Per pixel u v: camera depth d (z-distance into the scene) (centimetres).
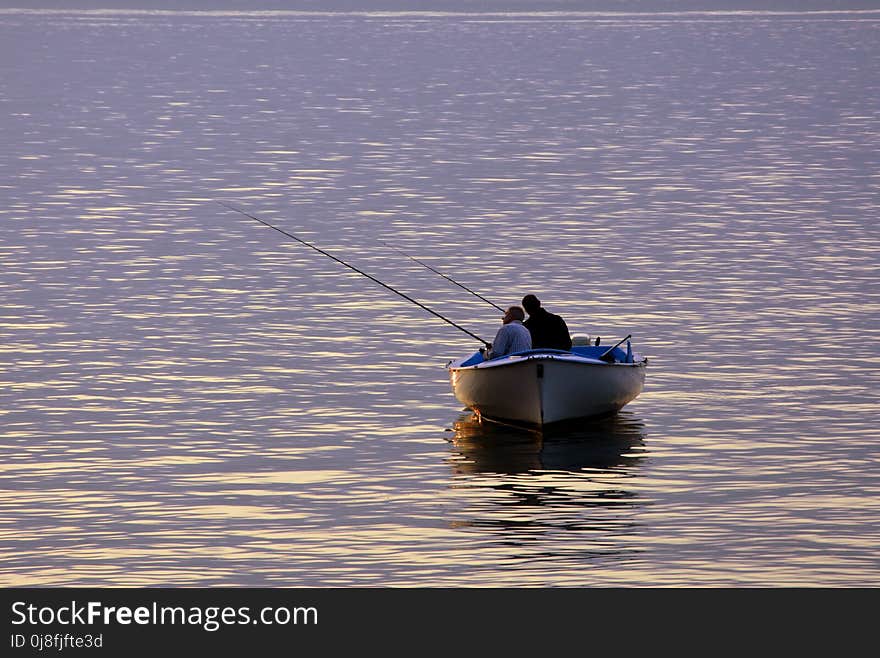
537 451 4369
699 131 15500
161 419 4734
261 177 11962
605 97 19862
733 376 5300
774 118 16912
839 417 4725
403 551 3472
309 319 6406
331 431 4606
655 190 10844
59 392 5091
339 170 12369
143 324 6281
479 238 8675
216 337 6025
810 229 8906
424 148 14050
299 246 8506
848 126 15950
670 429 4606
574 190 10875
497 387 4594
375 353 5738
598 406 4659
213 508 3809
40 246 8400
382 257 8088
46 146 14425
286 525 3669
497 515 3728
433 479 4069
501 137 15025
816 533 3575
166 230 9131
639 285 7131
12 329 6150
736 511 3741
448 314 6544
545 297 6875
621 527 3619
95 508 3812
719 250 8144
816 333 6034
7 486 4000
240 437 4525
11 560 3441
